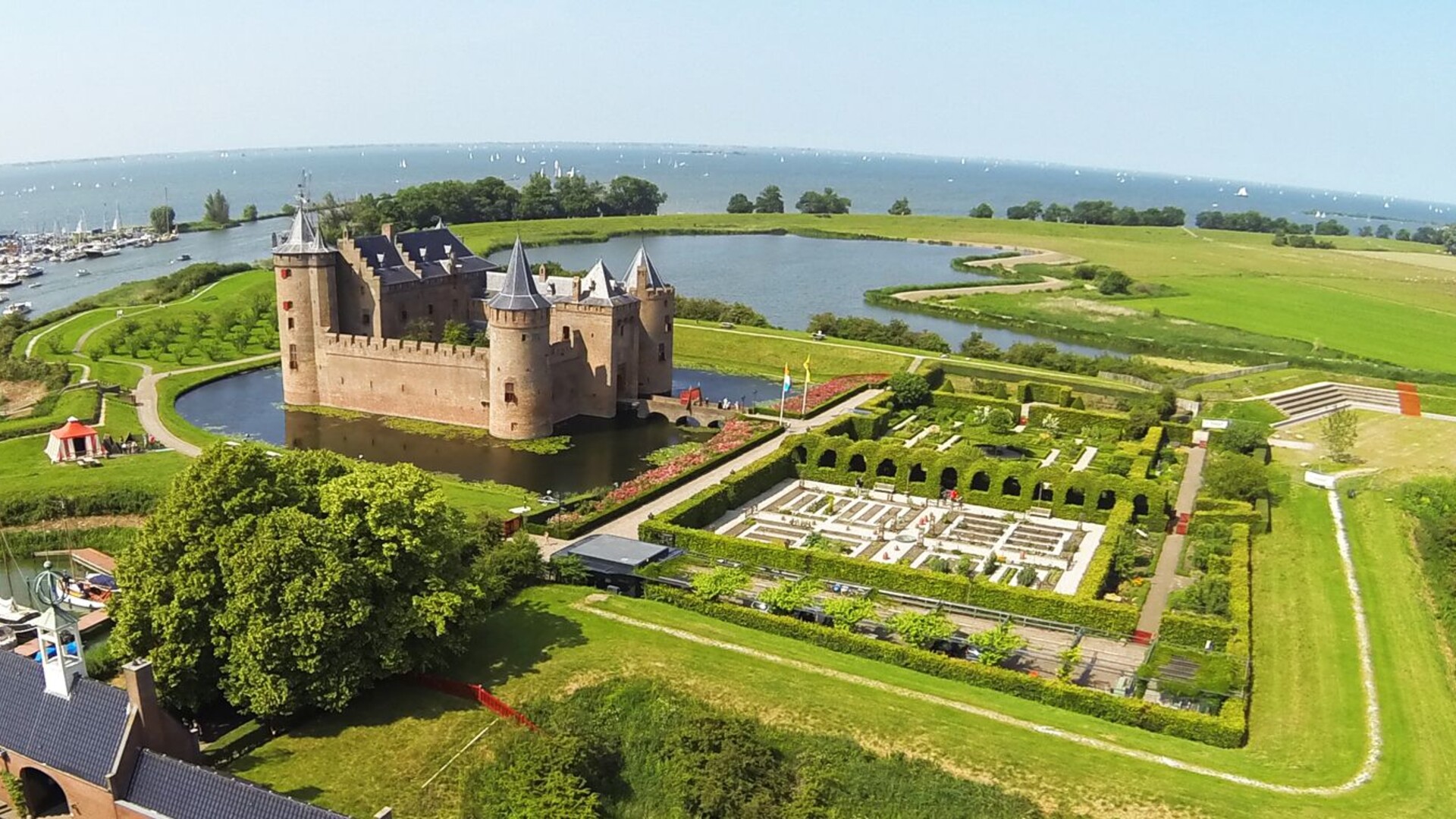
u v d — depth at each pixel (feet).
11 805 142.61
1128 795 144.77
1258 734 166.50
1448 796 149.59
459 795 149.89
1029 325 605.31
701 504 261.65
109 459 303.27
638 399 390.01
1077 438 358.64
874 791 149.48
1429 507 269.85
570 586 216.13
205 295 592.60
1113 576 236.63
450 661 178.70
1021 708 171.73
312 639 154.61
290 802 122.42
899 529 266.98
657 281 396.98
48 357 445.78
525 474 310.65
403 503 171.73
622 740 162.40
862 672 180.34
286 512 163.22
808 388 419.13
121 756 131.85
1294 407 385.91
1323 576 230.27
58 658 138.10
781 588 203.72
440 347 359.46
